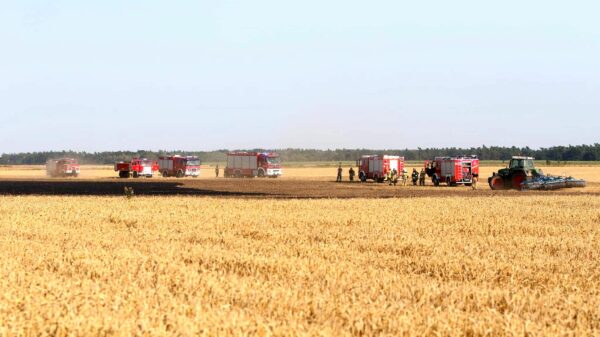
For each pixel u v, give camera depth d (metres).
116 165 130.75
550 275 18.12
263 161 124.94
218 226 32.16
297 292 13.76
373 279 16.20
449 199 53.03
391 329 11.20
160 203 47.97
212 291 14.03
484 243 25.84
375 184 96.00
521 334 10.97
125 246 23.45
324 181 107.69
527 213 39.62
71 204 47.00
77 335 10.42
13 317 10.98
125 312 11.59
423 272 18.91
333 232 29.36
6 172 179.12
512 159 78.12
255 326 10.60
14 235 27.81
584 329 11.92
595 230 31.38
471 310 13.45
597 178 113.94
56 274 16.75
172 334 10.22
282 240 26.56
